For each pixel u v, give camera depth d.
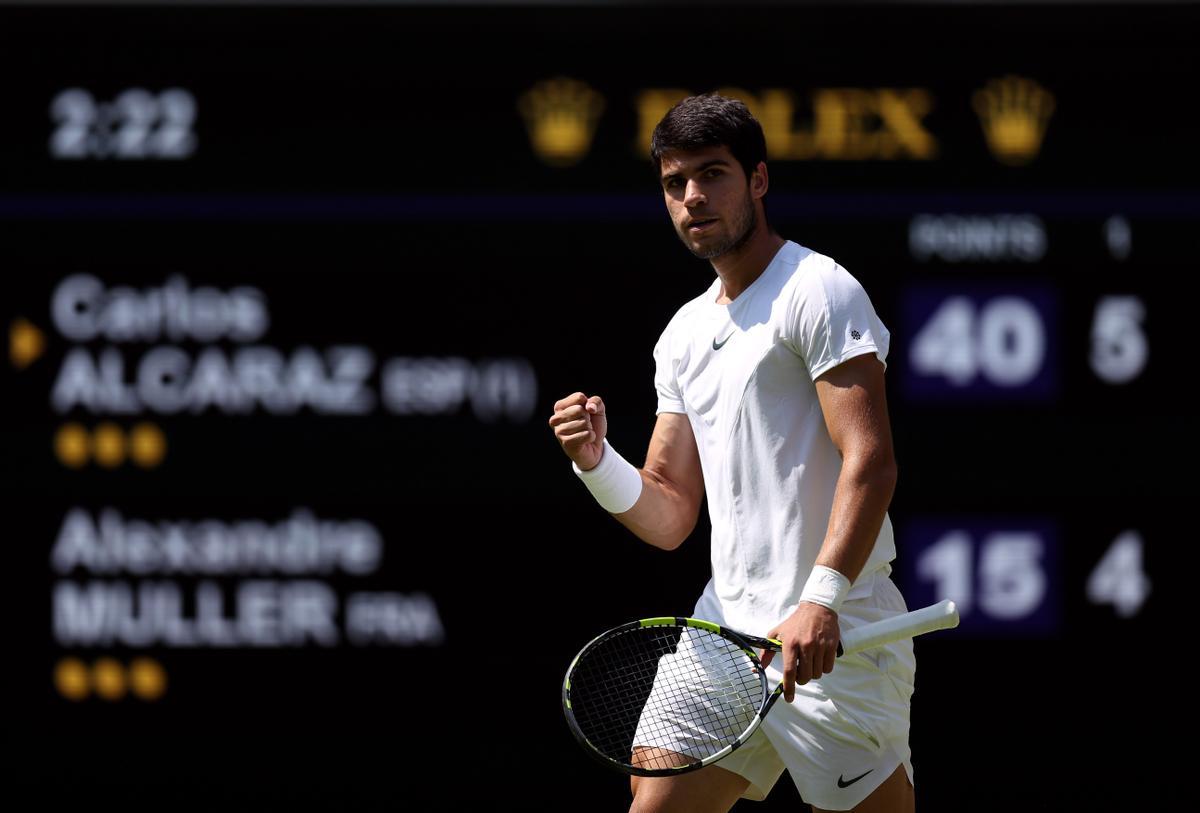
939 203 18.02
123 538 18.28
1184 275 18.03
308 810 18.20
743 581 10.69
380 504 18.23
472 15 17.98
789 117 17.97
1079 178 18.02
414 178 18.08
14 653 18.23
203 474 18.28
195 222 18.16
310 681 18.25
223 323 18.20
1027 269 18.05
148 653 18.27
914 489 18.17
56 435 18.28
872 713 10.49
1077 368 18.11
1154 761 18.08
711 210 10.32
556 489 18.17
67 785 18.20
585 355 18.11
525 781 18.16
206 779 18.22
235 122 18.11
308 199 18.12
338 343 18.22
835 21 17.95
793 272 10.38
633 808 10.95
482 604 18.20
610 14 17.97
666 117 10.44
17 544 18.27
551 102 18.00
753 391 10.45
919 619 9.98
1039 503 18.16
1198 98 17.95
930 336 18.08
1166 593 18.12
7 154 18.11
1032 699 18.14
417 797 18.20
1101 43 17.92
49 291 18.22
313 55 18.06
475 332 18.14
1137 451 18.06
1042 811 18.06
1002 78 17.95
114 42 18.08
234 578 18.30
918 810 18.06
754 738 10.90
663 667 11.10
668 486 11.46
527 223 18.05
